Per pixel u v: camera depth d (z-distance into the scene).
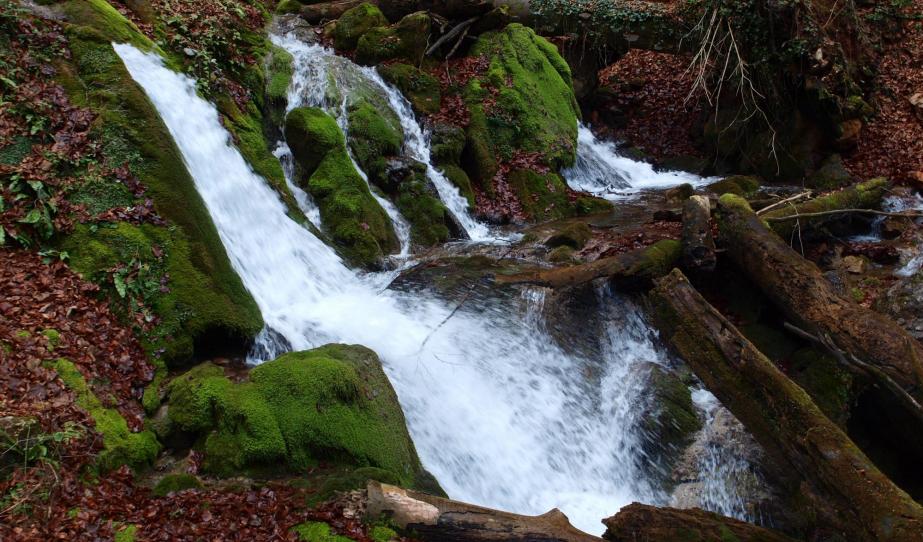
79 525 5.32
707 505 7.43
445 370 8.13
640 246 10.88
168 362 7.37
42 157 7.85
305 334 8.37
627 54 20.00
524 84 14.89
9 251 7.25
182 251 8.01
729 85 15.89
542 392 8.42
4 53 8.40
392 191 12.17
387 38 14.45
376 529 5.64
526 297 9.30
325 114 11.77
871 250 11.25
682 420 8.12
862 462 5.86
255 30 13.40
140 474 6.29
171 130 9.43
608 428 8.45
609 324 9.41
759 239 9.40
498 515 5.70
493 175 13.67
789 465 6.62
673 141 17.50
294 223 10.32
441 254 10.94
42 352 6.43
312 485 6.11
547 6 16.52
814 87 14.83
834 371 7.95
